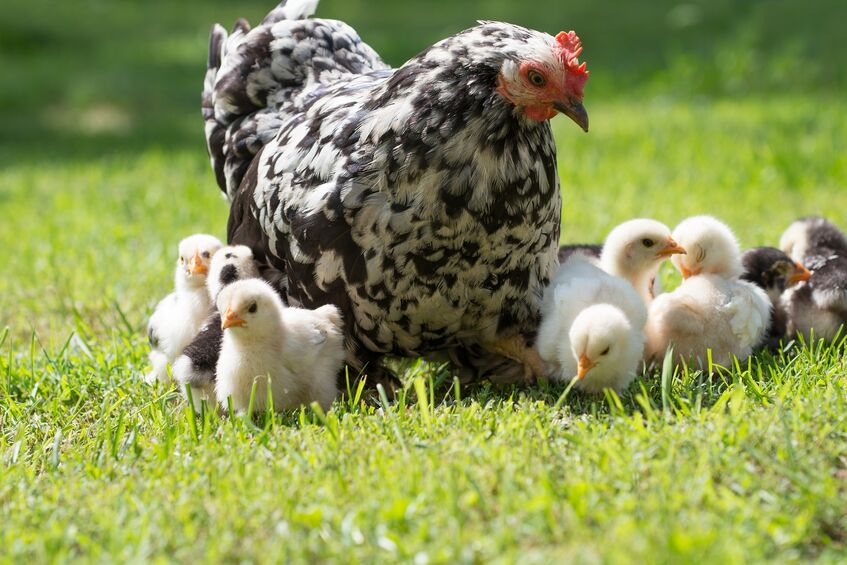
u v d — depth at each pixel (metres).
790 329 7.50
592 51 24.05
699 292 6.81
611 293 6.52
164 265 10.00
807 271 7.64
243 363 6.23
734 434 5.15
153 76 24.00
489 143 5.89
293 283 6.67
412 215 5.97
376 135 6.03
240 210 7.21
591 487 4.66
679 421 5.48
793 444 5.02
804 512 4.46
